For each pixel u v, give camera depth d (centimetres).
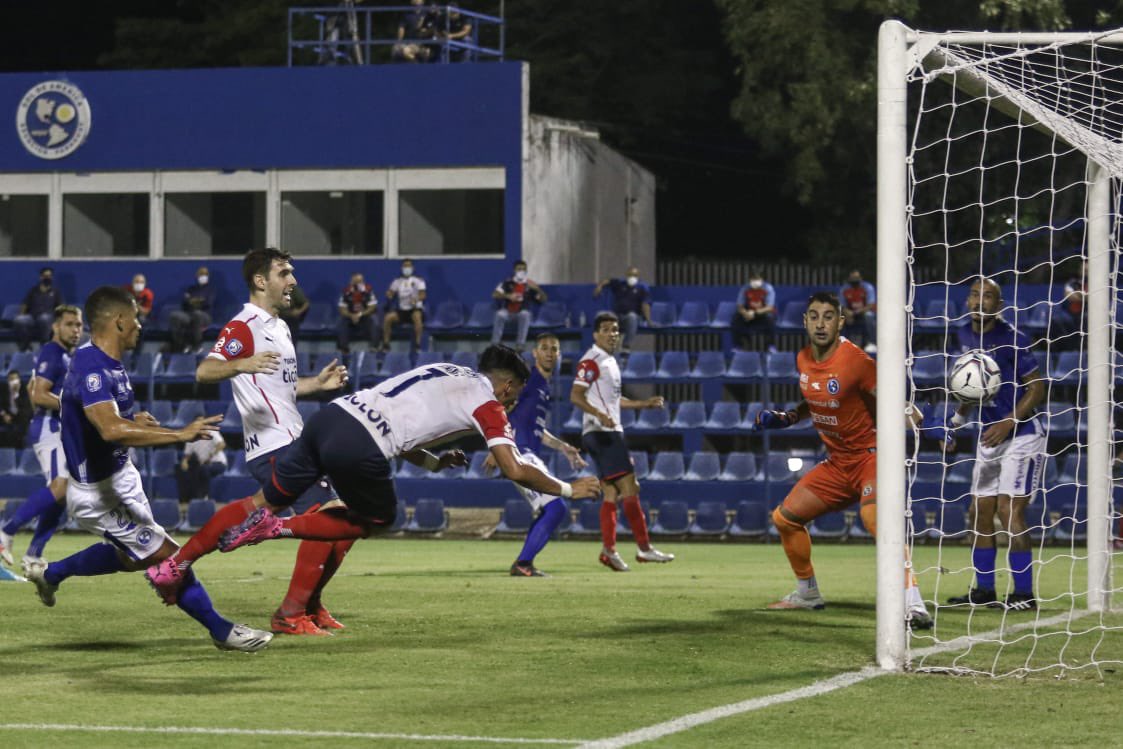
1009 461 1816
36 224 4947
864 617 1650
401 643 1416
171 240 4875
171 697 1116
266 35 6675
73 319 2148
